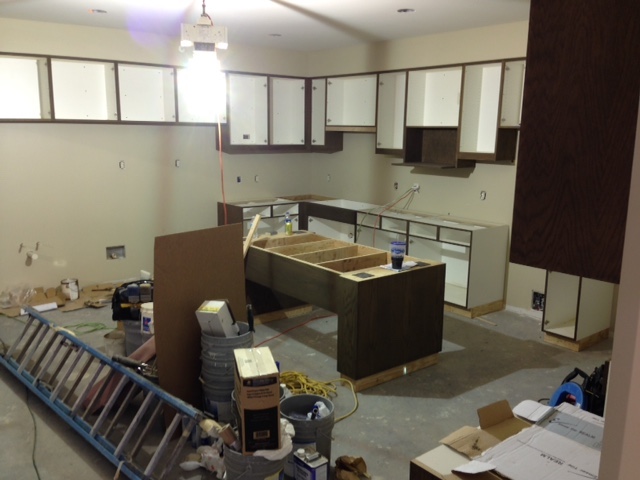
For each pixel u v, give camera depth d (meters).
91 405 2.98
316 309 5.11
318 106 6.41
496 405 1.89
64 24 4.86
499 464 1.60
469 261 4.74
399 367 3.72
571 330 4.32
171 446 2.87
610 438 0.96
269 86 6.18
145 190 5.68
